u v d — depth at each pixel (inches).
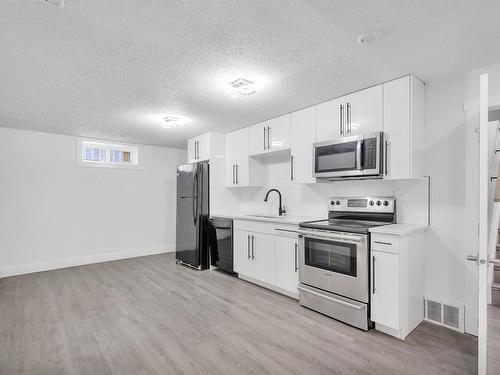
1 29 66.7
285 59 82.5
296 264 118.5
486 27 66.9
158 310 110.3
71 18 63.0
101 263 187.2
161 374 71.7
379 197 111.9
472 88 91.3
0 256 158.2
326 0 57.6
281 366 74.6
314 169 116.6
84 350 82.6
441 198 97.9
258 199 172.6
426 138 101.0
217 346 84.5
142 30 67.9
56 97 112.7
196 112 133.5
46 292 131.2
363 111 104.7
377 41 73.1
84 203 186.9
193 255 169.9
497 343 84.2
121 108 127.0
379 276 90.4
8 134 162.1
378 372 71.7
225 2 58.1
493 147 112.0
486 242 63.9
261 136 150.2
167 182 225.1
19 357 79.0
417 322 96.3
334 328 95.0
